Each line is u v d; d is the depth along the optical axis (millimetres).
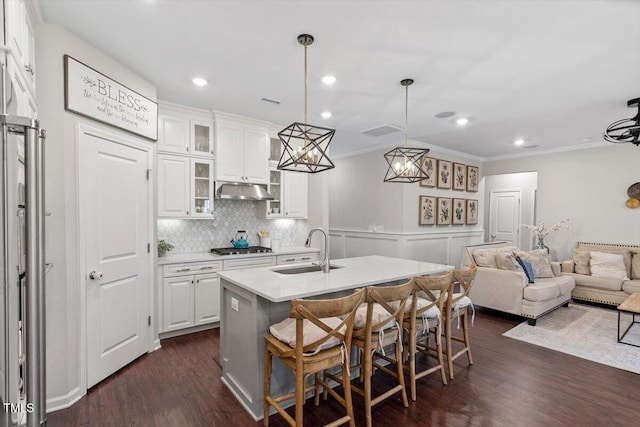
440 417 2232
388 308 2150
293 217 4762
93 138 2541
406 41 2436
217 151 4012
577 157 5855
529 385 2643
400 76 3041
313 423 2180
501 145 5984
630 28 2229
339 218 6926
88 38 2410
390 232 5859
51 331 2268
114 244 2752
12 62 1439
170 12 2094
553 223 6141
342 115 4203
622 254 5086
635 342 3523
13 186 1044
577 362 3049
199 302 3701
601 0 1939
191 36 2377
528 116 4219
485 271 4461
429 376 2799
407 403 2367
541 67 2836
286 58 2701
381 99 3633
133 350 2984
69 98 2324
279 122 4504
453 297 2908
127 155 2893
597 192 5609
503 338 3641
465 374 2826
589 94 3449
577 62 2736
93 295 2549
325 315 1779
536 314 4016
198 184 4016
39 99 2209
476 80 3121
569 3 1974
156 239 3287
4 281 1034
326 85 3252
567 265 5316
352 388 2244
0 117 999
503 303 4262
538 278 4801
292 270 3016
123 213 2854
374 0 1966
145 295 3131
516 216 8016
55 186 2273
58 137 2279
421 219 5914
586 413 2277
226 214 4449
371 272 2844
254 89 3352
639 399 2449
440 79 3104
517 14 2092
